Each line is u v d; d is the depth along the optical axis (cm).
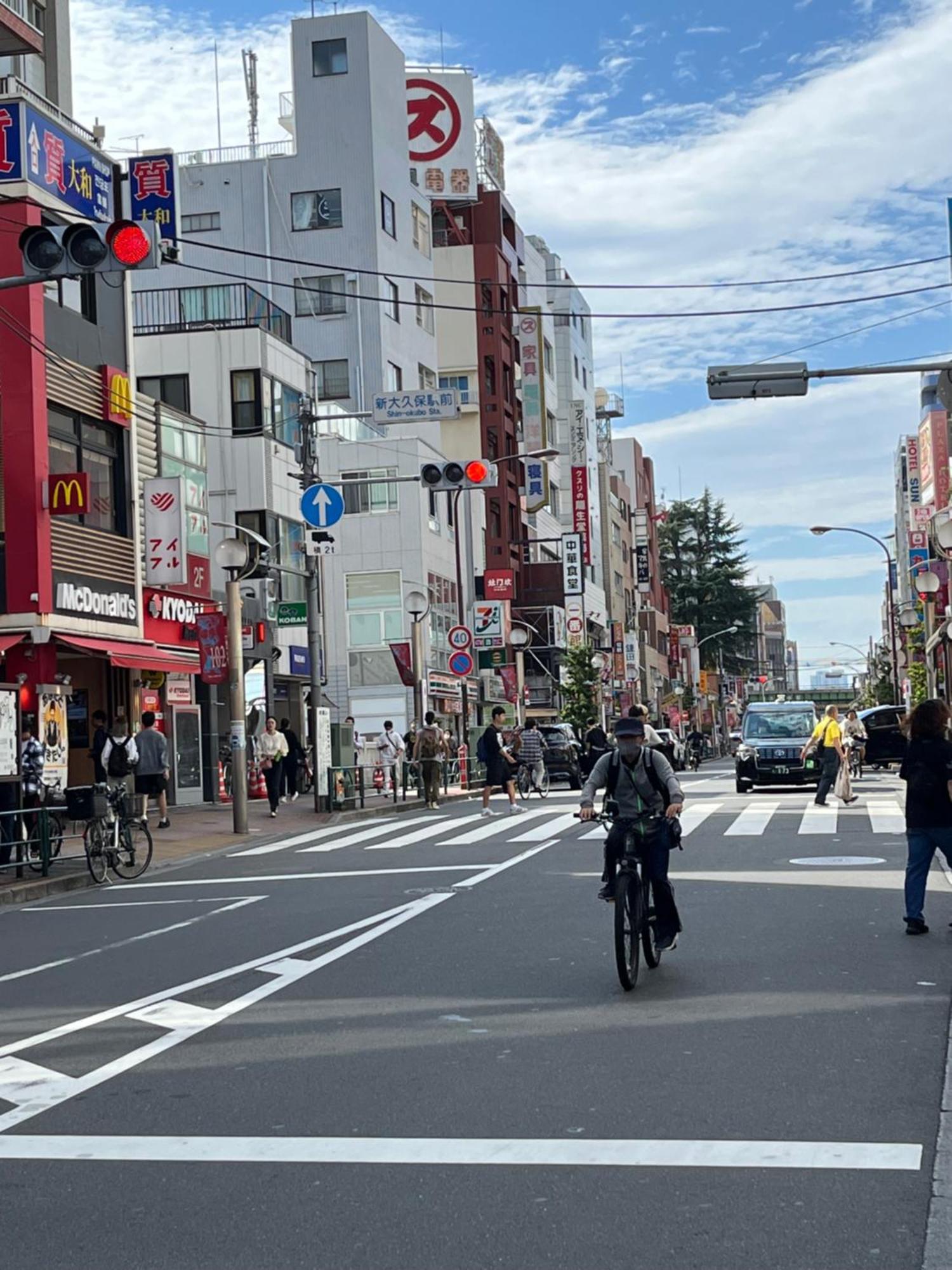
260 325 4566
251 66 6291
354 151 5900
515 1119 685
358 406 5825
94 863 2059
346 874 1908
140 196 3219
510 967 1118
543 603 7562
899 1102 693
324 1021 939
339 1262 507
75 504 2795
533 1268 496
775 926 1266
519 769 3738
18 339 2814
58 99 3428
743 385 2127
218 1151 650
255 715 3934
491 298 7194
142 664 2977
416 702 3862
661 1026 882
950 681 5856
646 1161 611
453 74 7194
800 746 3347
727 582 13838
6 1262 519
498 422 7175
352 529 5584
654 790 1091
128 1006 1029
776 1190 568
